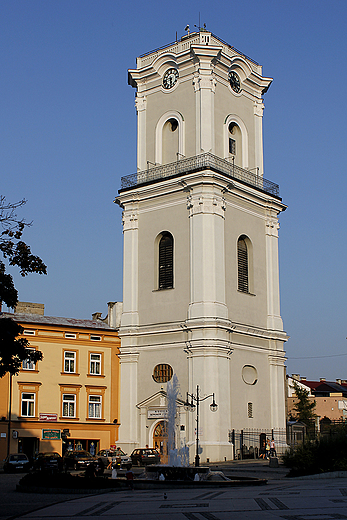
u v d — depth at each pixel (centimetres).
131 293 5431
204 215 5084
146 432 5116
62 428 5694
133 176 5659
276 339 5466
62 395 5769
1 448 5381
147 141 5684
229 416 4847
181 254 5188
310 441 3872
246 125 5772
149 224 5472
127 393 5269
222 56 5512
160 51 5697
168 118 5584
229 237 5256
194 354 4894
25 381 5609
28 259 2669
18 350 2773
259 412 5206
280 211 5828
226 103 5569
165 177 5369
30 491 3022
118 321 6506
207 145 5291
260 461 4691
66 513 2131
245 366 5184
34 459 4969
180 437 4869
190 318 4950
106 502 2438
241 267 5416
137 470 4547
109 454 4953
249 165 5719
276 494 2528
